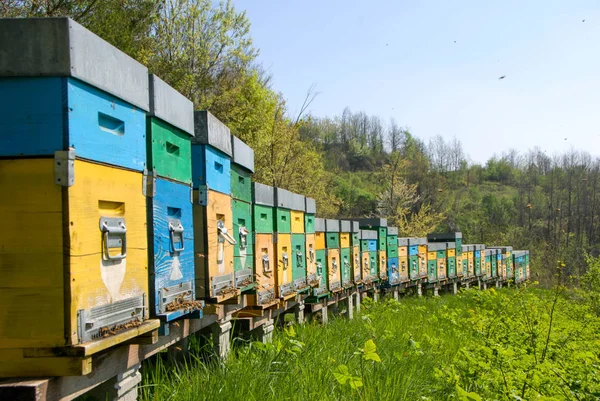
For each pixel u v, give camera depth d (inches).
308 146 1178.6
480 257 1242.6
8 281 136.9
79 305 140.5
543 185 3289.9
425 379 297.6
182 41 808.3
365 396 232.8
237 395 212.1
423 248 935.0
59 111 138.9
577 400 232.5
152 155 189.2
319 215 1103.6
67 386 146.9
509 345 319.9
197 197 245.1
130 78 171.2
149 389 214.2
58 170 137.3
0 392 130.4
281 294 370.3
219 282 259.0
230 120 844.0
